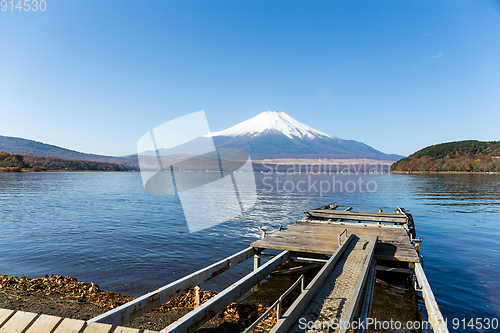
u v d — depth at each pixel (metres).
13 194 38.25
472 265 10.13
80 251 11.42
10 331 3.05
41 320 3.15
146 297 4.74
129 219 19.41
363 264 6.34
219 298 5.15
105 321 3.94
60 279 7.44
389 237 10.20
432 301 5.42
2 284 6.73
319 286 5.11
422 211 25.83
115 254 11.02
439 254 11.59
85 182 70.38
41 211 23.23
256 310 6.16
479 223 19.47
